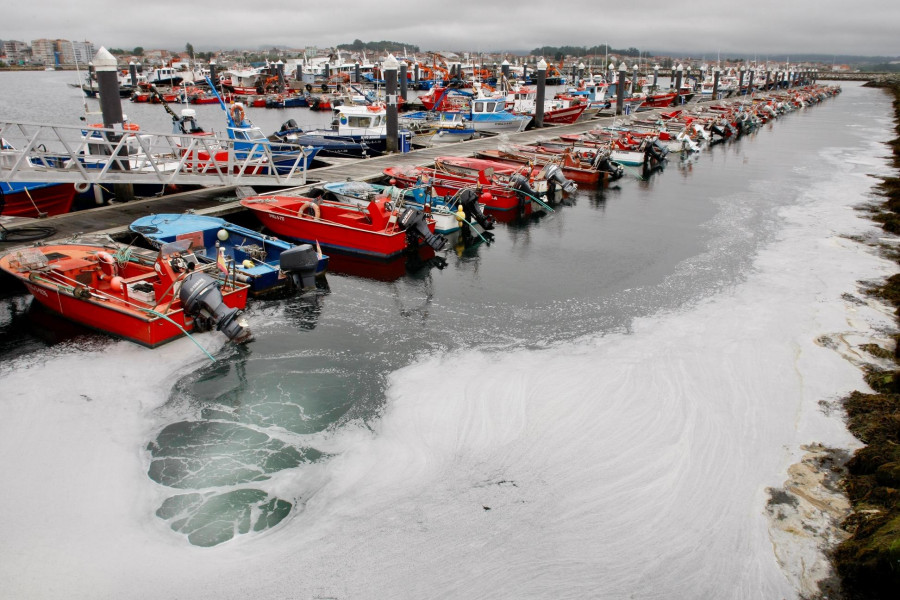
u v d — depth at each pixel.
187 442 7.10
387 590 5.15
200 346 8.92
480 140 28.45
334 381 8.45
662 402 7.90
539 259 13.88
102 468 6.57
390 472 6.59
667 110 46.53
